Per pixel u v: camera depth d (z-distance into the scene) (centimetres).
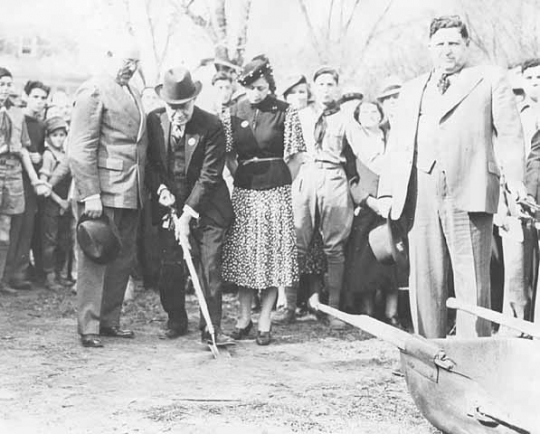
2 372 471
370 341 587
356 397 430
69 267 863
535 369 349
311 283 680
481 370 347
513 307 581
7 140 771
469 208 458
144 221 762
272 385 453
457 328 472
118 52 553
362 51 1296
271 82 575
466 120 458
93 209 540
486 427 292
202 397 425
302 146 578
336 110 654
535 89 590
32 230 816
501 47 1299
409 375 343
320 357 532
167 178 562
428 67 1304
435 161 461
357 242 643
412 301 479
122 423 378
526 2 1286
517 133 457
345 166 642
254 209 568
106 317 584
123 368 487
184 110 542
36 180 794
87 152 538
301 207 650
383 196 486
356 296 663
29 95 831
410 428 378
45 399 416
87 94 541
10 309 700
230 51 1188
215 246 549
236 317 681
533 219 553
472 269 464
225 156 559
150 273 779
